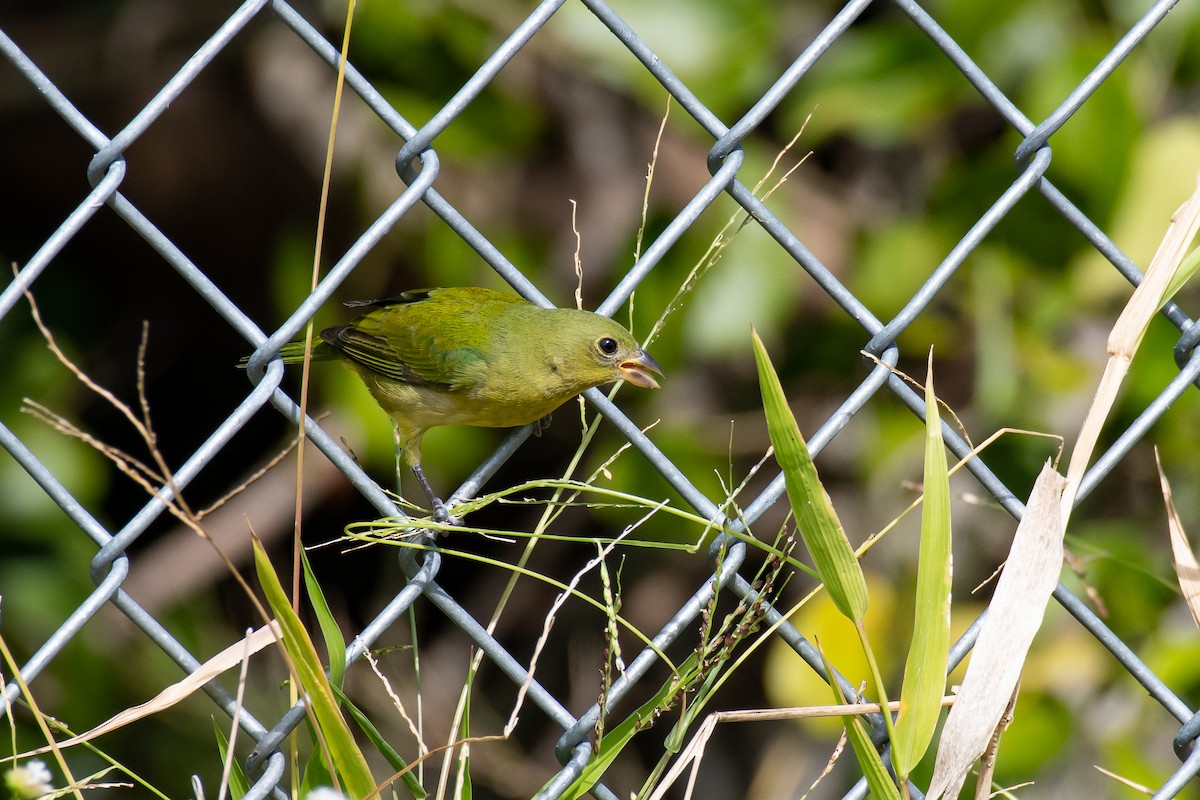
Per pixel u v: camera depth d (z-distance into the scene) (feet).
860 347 37.04
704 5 34.73
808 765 37.65
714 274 35.22
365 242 15.19
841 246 36.81
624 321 35.91
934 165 37.86
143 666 37.81
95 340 45.09
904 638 34.45
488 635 15.01
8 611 36.94
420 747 14.53
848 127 36.09
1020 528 15.02
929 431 14.46
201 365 46.01
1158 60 35.94
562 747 14.99
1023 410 35.24
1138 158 33.83
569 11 34.50
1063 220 34.19
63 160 43.98
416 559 15.87
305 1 39.88
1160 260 16.42
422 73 36.47
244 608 41.63
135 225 14.35
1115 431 34.91
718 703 40.86
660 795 14.56
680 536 37.06
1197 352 17.83
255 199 43.32
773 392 13.60
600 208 37.19
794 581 37.78
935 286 17.20
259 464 45.98
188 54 42.37
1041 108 33.40
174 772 36.88
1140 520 35.50
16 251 44.70
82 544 38.70
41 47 42.75
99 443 13.23
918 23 17.79
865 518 36.96
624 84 35.45
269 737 14.15
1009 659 14.70
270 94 40.01
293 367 37.81
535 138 36.94
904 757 14.55
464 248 36.81
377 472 38.24
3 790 13.91
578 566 42.06
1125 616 33.27
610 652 14.58
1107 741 32.27
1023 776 32.45
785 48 36.06
